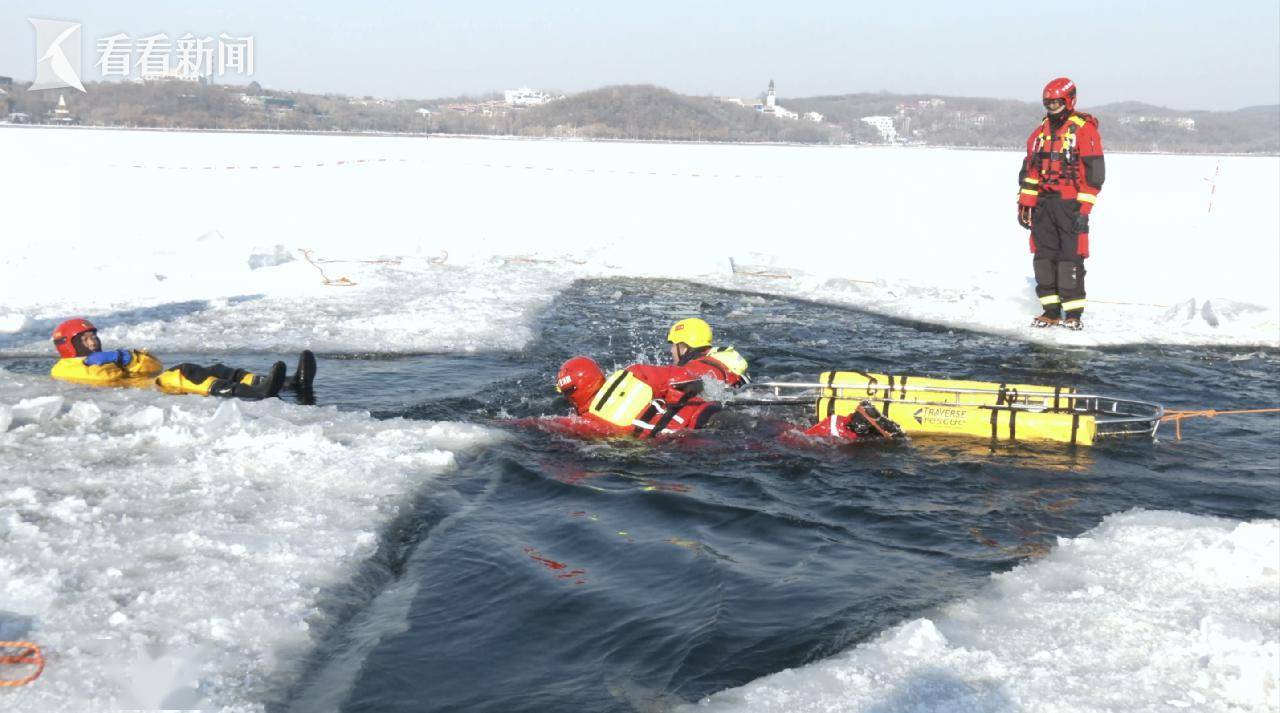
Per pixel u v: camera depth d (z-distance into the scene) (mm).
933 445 6516
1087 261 16188
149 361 8055
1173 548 4582
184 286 12797
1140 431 6684
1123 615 3943
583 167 41656
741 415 7133
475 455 6207
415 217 22625
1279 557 4371
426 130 117312
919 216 24547
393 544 4832
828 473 5980
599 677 3643
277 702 3414
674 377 6977
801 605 4184
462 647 3869
